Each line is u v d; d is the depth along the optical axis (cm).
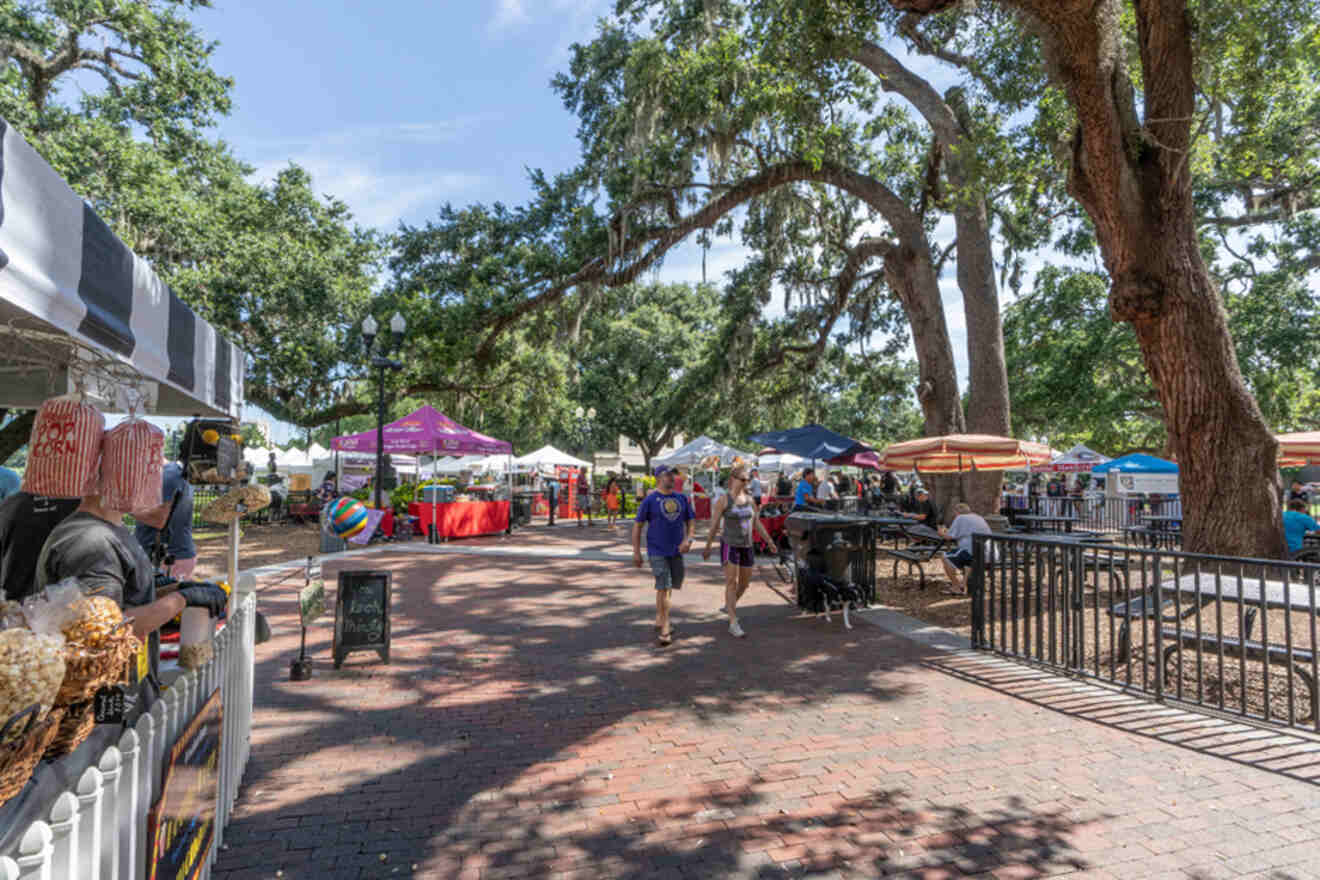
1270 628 696
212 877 302
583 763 428
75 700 174
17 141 178
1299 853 322
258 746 451
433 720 501
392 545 1641
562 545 1673
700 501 2492
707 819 359
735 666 638
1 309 263
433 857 322
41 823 150
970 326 1502
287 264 2030
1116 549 564
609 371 4366
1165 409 866
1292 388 2500
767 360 2358
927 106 1511
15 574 298
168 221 1788
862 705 532
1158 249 825
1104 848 328
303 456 3138
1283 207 1880
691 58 1466
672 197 1734
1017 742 459
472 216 1931
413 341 1947
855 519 866
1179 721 495
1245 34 784
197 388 359
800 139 1369
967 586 979
